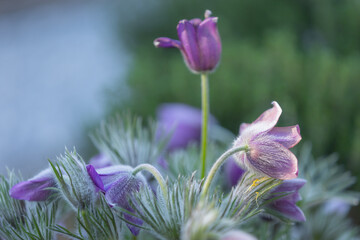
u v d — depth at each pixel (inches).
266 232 18.8
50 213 17.0
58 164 15.9
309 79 36.5
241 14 63.3
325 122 33.0
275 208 16.7
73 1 132.3
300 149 30.3
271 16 61.4
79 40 112.6
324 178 22.1
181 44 18.7
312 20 59.6
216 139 27.4
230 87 36.9
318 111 33.0
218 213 14.9
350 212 28.7
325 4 51.9
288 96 34.8
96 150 46.9
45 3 133.6
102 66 100.2
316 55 40.2
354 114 34.2
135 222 15.9
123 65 83.4
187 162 20.2
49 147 78.7
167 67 50.3
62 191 15.7
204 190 15.1
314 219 22.0
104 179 16.0
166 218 15.5
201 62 18.6
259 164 15.8
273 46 40.1
